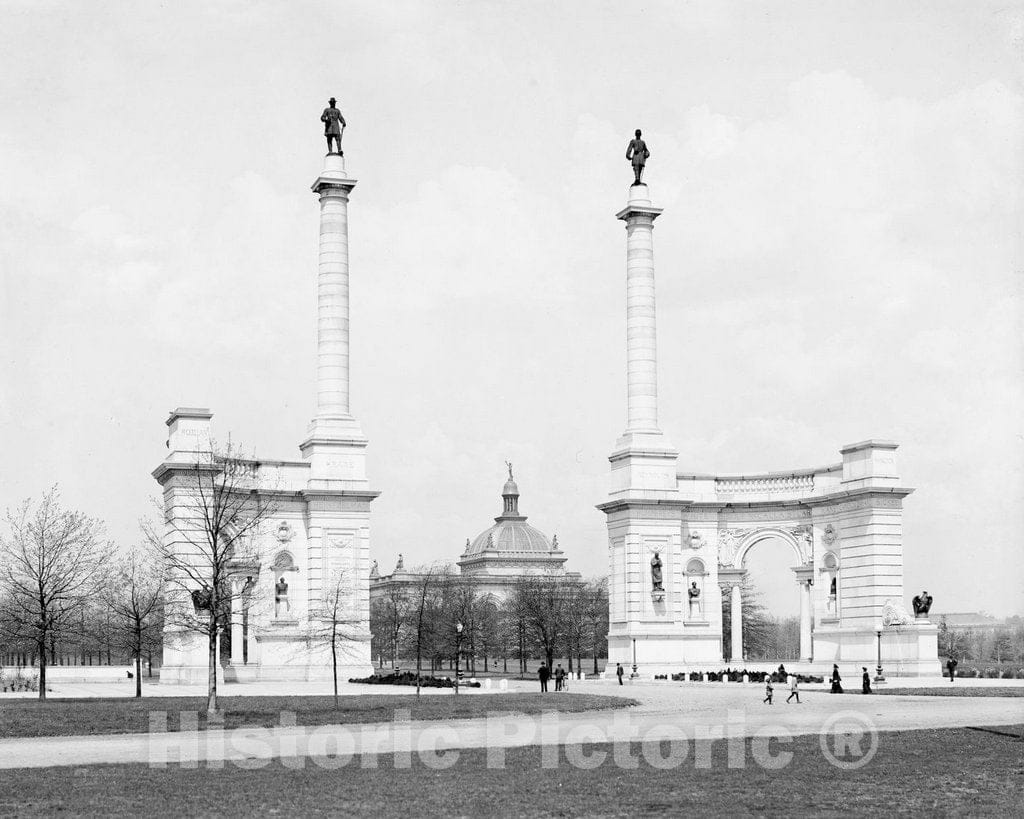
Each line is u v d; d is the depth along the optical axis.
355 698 88.88
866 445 128.75
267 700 85.62
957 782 46.84
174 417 118.50
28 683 107.94
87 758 53.09
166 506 118.62
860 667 126.94
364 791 43.84
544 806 41.16
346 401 126.88
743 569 137.75
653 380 135.88
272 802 41.66
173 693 99.19
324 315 127.12
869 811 41.03
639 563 132.62
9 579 107.12
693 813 40.22
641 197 137.38
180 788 44.31
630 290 136.75
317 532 123.06
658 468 133.75
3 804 41.00
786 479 136.50
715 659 134.88
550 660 171.75
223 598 81.94
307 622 119.06
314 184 129.12
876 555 127.50
